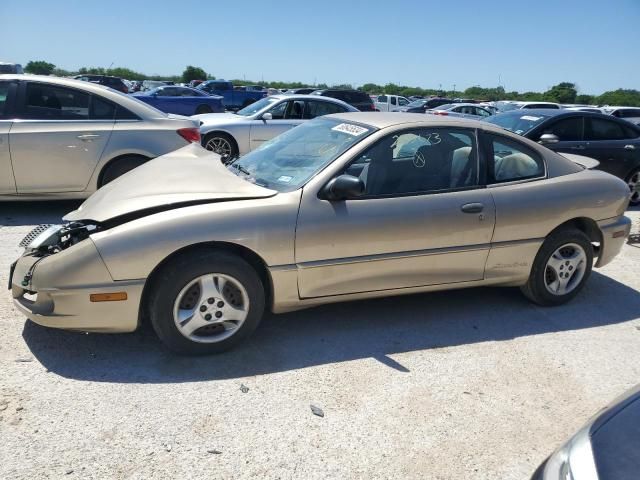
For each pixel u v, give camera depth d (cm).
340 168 371
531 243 426
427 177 397
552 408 320
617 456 186
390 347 379
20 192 636
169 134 678
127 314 329
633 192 907
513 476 266
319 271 363
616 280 534
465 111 2383
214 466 259
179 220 331
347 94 2267
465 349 382
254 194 360
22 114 629
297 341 380
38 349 350
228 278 343
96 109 659
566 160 456
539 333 412
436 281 404
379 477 259
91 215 348
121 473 251
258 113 1062
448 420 304
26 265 338
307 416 299
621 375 360
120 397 306
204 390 317
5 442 265
